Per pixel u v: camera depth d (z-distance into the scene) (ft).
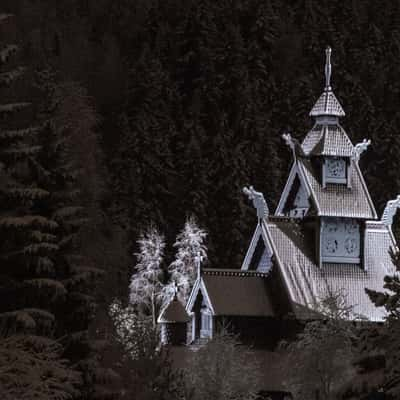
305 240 504.43
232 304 474.08
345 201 508.53
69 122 599.16
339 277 498.28
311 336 390.63
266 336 476.95
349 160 515.50
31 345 203.72
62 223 238.89
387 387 182.70
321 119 523.70
